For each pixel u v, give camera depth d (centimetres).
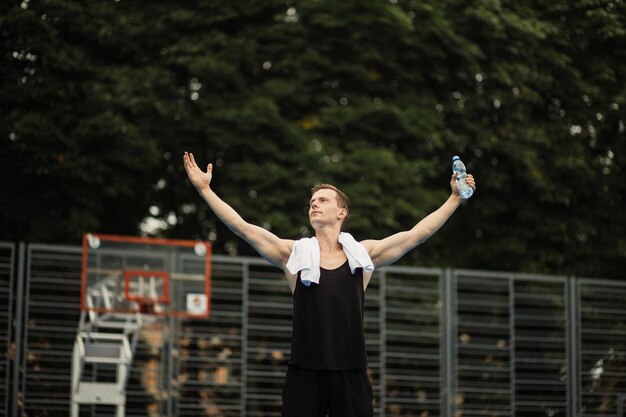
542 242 1892
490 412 1570
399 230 1731
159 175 1811
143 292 1434
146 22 1786
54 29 1664
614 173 1894
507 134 1819
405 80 1830
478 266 1889
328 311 573
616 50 1888
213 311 1491
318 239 596
